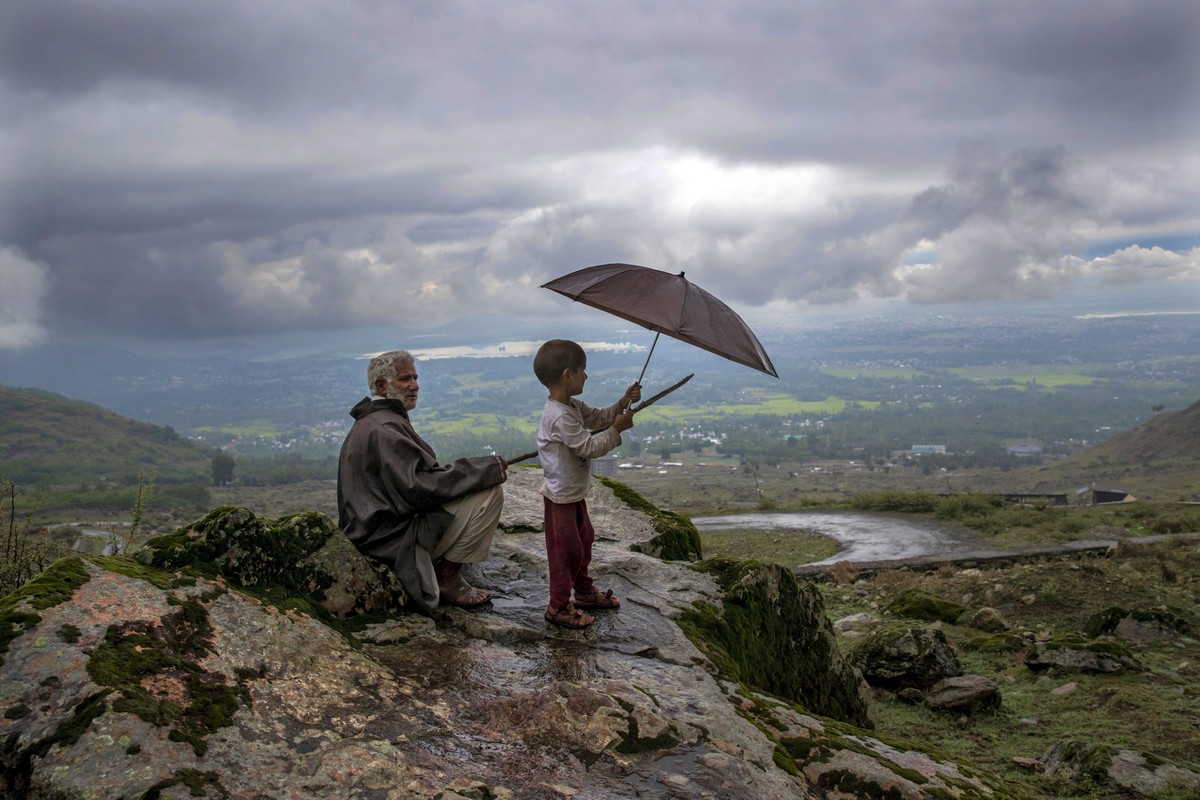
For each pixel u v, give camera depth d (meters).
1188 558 14.34
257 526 4.11
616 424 4.41
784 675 5.84
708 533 24.55
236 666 3.39
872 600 13.24
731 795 3.22
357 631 4.23
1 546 5.80
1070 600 11.21
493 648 4.33
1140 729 6.93
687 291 4.20
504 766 3.18
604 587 5.55
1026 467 194.25
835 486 149.50
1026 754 6.63
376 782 2.91
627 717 3.60
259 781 2.83
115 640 3.20
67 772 2.67
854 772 3.76
